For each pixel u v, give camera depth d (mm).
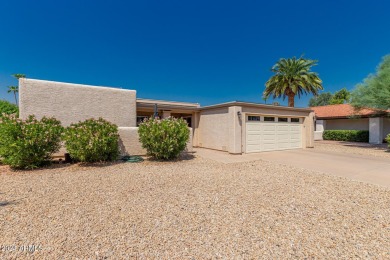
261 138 13805
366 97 15125
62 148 10617
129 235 3305
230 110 12812
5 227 3516
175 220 3848
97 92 12008
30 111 10422
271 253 2877
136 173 7645
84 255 2777
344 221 3859
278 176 7316
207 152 13445
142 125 10289
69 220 3803
